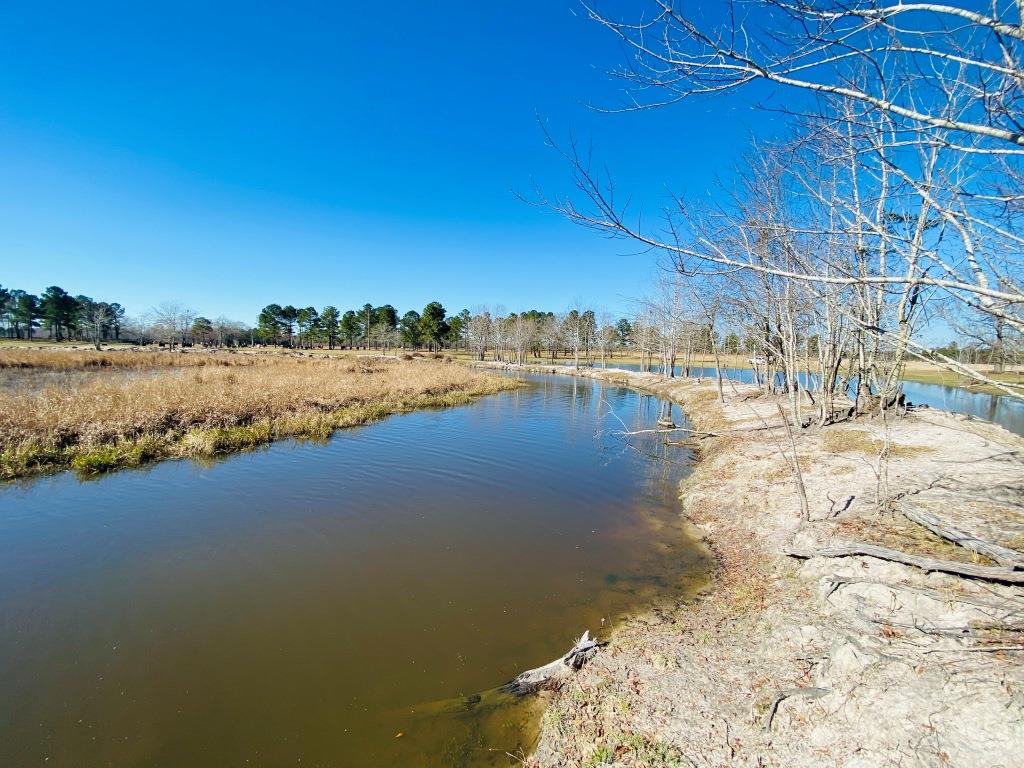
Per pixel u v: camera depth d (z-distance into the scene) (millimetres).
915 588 4879
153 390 19438
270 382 24984
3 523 9305
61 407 15352
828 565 5973
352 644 5812
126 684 5137
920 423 13203
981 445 10688
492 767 4016
